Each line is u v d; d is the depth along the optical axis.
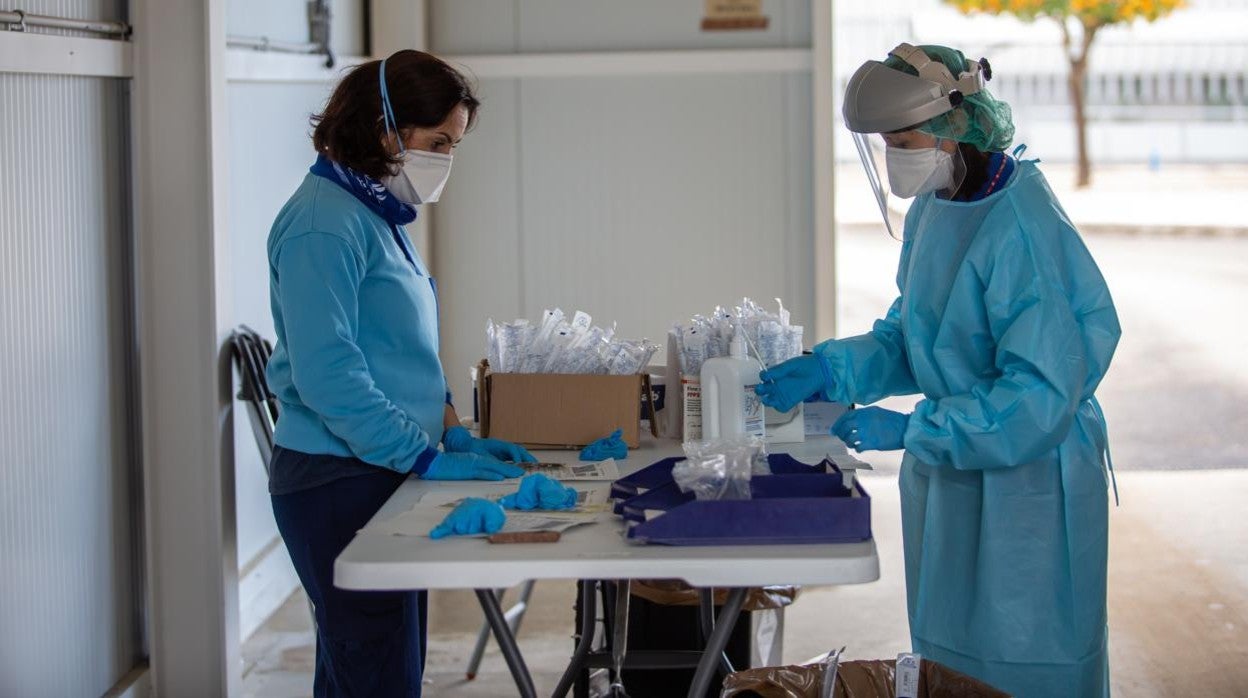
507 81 4.84
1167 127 16.67
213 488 3.03
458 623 3.87
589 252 4.92
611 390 2.33
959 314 2.05
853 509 1.68
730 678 2.03
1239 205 13.81
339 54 4.43
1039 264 1.99
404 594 2.18
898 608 3.96
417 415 2.18
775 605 2.66
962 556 2.12
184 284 2.96
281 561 4.03
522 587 3.98
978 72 2.02
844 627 3.80
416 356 2.18
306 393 2.01
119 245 2.96
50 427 2.69
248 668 3.48
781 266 4.87
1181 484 5.40
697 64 4.78
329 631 2.18
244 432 3.75
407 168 2.10
